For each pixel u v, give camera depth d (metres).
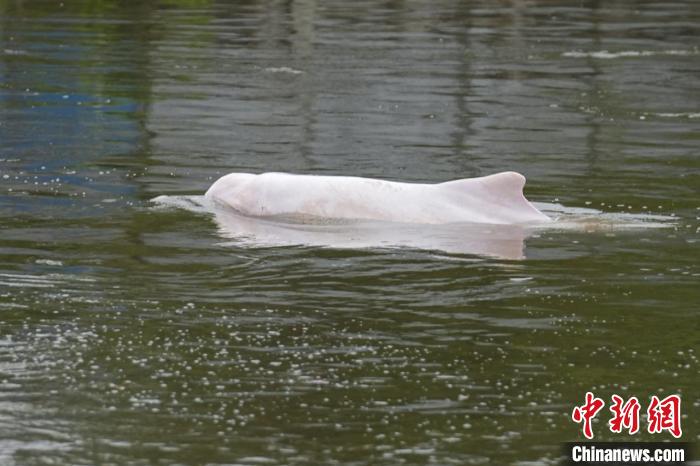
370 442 15.08
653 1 75.69
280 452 14.77
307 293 20.89
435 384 16.91
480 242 24.38
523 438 15.29
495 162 32.50
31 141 33.62
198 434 15.20
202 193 28.22
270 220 25.83
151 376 17.02
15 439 14.97
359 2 71.94
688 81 48.00
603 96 44.09
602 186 29.72
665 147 34.75
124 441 14.98
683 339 18.84
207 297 20.55
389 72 48.38
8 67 46.72
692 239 24.84
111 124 36.56
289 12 67.38
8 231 24.45
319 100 41.78
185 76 46.12
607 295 21.03
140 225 25.14
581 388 16.84
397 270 22.34
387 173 31.05
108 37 56.25
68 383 16.69
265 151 33.41
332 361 17.70
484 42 57.94
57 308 19.75
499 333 19.02
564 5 73.00
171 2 70.12
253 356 17.84
